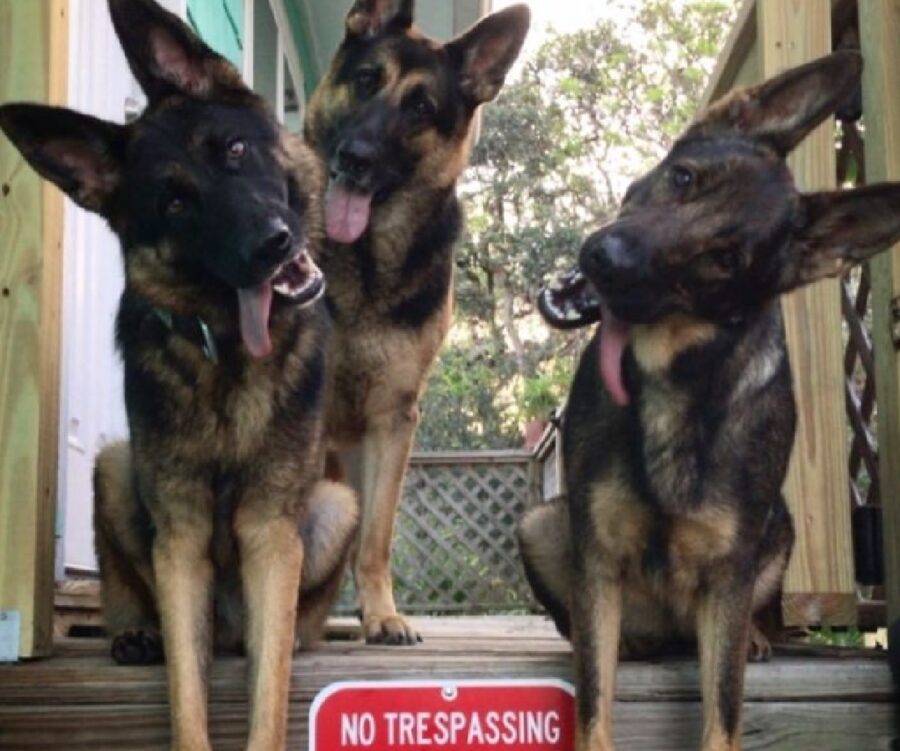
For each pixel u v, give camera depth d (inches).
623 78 840.3
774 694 123.1
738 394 118.0
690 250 113.4
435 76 182.5
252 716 115.4
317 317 128.4
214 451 118.5
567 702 121.8
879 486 148.8
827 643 163.0
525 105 804.6
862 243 120.6
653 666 124.0
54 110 117.7
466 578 454.0
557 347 705.6
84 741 117.6
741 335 118.3
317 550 135.4
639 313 114.0
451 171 182.2
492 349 705.6
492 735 121.2
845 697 123.6
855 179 178.7
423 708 120.9
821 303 147.7
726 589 118.0
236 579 127.6
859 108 156.4
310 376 123.4
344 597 315.6
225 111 122.2
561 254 738.2
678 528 117.9
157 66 123.2
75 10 200.2
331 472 176.7
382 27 189.5
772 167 119.8
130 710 118.0
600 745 115.4
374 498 167.0
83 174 122.0
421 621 302.0
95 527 137.9
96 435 216.2
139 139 121.3
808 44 153.8
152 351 120.0
